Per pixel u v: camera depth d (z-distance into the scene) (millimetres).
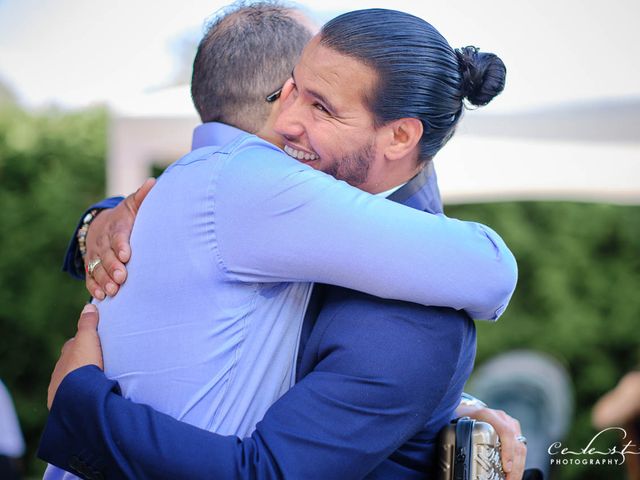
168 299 1439
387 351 1411
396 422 1420
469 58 1547
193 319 1423
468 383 5090
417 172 1576
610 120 3176
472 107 1619
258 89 1804
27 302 5852
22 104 4090
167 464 1353
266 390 1468
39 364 5867
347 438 1388
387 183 1555
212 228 1404
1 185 5906
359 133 1480
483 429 1569
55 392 1486
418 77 1468
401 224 1377
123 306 1491
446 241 1389
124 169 3801
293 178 1378
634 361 5250
